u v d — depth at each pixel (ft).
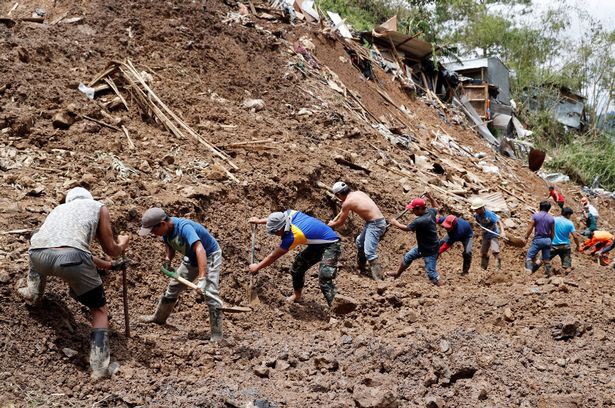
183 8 45.06
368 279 29.55
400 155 44.16
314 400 17.22
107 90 33.94
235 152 33.14
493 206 44.57
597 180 79.97
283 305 25.26
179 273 20.57
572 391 18.69
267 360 19.39
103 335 17.22
